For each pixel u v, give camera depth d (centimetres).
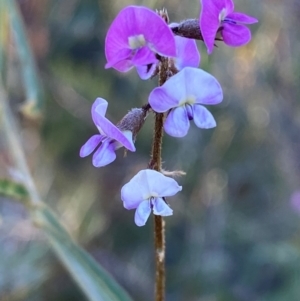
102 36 36
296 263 31
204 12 15
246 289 32
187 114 15
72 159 37
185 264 32
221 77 34
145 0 33
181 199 34
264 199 35
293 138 35
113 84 35
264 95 35
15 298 30
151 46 15
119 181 35
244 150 36
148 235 34
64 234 20
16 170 21
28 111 23
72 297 31
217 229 33
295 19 33
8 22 23
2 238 31
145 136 34
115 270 32
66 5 35
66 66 36
